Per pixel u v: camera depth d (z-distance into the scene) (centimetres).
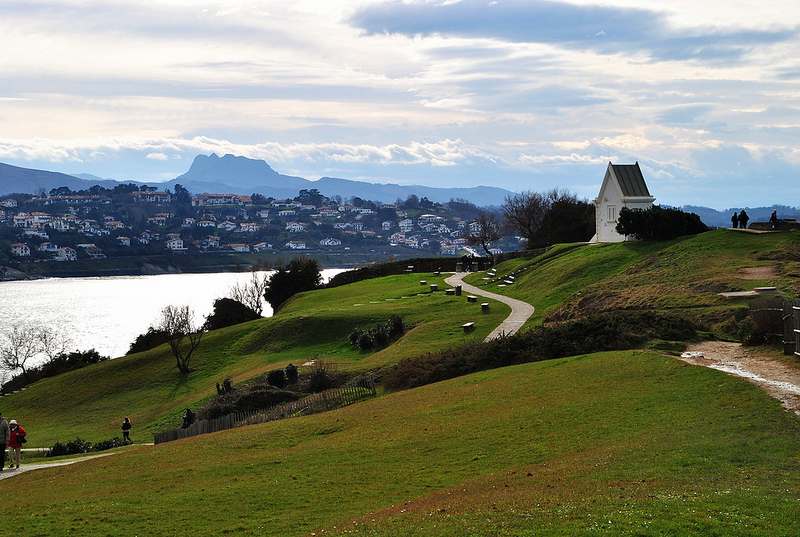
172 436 4056
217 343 8119
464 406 3014
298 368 5881
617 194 8175
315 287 13000
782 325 3234
